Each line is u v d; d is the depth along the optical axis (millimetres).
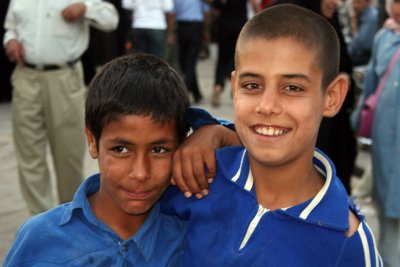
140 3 8648
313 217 1629
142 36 8742
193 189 1815
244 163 1789
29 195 4688
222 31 9328
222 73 9531
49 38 4445
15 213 5047
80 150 4727
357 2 7551
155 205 1859
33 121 4594
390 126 3797
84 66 5273
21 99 4555
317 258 1618
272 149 1624
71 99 4574
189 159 1817
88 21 4664
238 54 1679
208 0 11195
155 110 1697
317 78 1623
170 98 1753
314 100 1623
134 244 1787
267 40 1604
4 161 6496
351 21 8688
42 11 4438
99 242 1769
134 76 1756
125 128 1688
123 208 1766
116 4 9727
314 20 1652
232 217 1738
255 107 1620
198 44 9719
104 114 1703
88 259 1747
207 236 1755
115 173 1728
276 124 1603
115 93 1712
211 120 2016
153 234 1829
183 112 1812
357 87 6422
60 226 1777
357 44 7551
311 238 1628
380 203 3967
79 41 4605
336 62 1688
